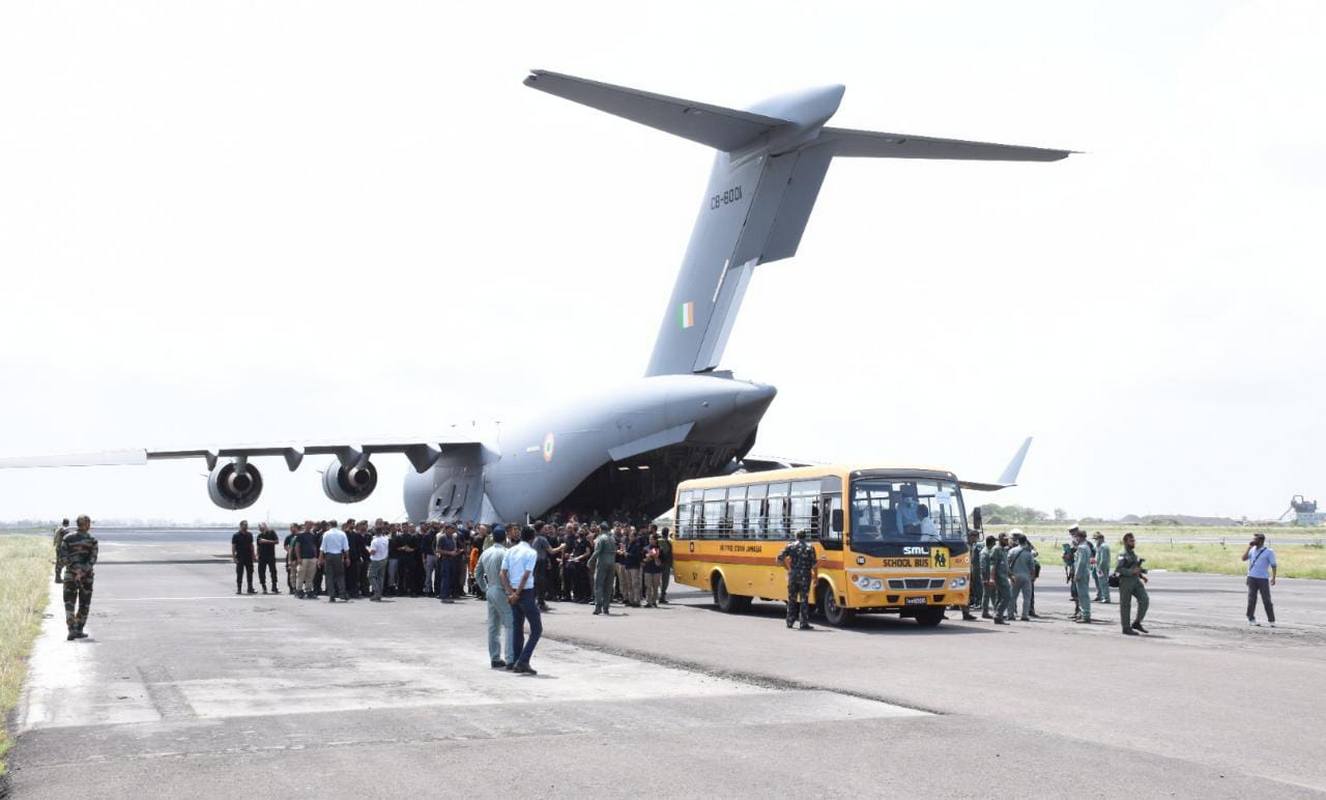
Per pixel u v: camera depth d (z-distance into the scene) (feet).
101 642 56.54
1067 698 38.45
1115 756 28.84
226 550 229.86
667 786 25.64
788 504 72.90
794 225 89.56
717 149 90.58
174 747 30.12
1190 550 218.38
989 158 83.30
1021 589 73.00
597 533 91.97
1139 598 63.46
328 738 31.30
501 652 51.83
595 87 69.21
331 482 129.49
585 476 111.34
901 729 32.58
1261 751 29.53
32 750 29.76
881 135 82.48
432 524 95.35
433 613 75.66
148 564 152.97
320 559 91.66
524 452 120.26
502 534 57.36
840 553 66.08
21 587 87.86
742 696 39.04
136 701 37.88
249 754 29.17
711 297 98.22
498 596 46.21
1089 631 65.26
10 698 37.45
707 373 100.07
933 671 45.70
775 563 73.10
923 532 66.85
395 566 94.12
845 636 61.21
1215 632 64.28
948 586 66.64
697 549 84.79
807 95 81.82
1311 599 94.73
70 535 57.52
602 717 34.68
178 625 66.03
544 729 32.63
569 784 25.84
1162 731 32.32
